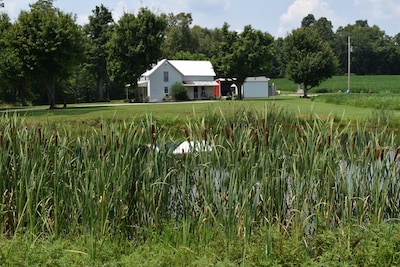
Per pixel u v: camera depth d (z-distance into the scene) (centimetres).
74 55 3747
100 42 6297
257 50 5031
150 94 5338
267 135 547
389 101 2894
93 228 493
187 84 5409
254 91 5956
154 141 556
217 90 5669
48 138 593
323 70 5084
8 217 552
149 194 539
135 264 422
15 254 446
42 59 3628
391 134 624
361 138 604
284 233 493
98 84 6397
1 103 4562
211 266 422
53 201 554
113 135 554
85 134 596
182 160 565
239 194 515
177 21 9462
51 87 3741
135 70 4828
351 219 518
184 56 7631
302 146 552
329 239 480
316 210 524
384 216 563
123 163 530
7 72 3675
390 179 560
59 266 425
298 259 452
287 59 5362
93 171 521
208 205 519
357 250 461
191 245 482
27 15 3659
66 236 528
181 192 561
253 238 492
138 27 4781
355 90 6162
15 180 560
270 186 530
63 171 544
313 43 5244
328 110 2547
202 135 569
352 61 10606
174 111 2566
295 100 4184
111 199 508
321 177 542
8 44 3647
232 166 528
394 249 470
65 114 2433
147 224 545
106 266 428
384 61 10494
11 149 580
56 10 3816
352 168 561
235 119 646
